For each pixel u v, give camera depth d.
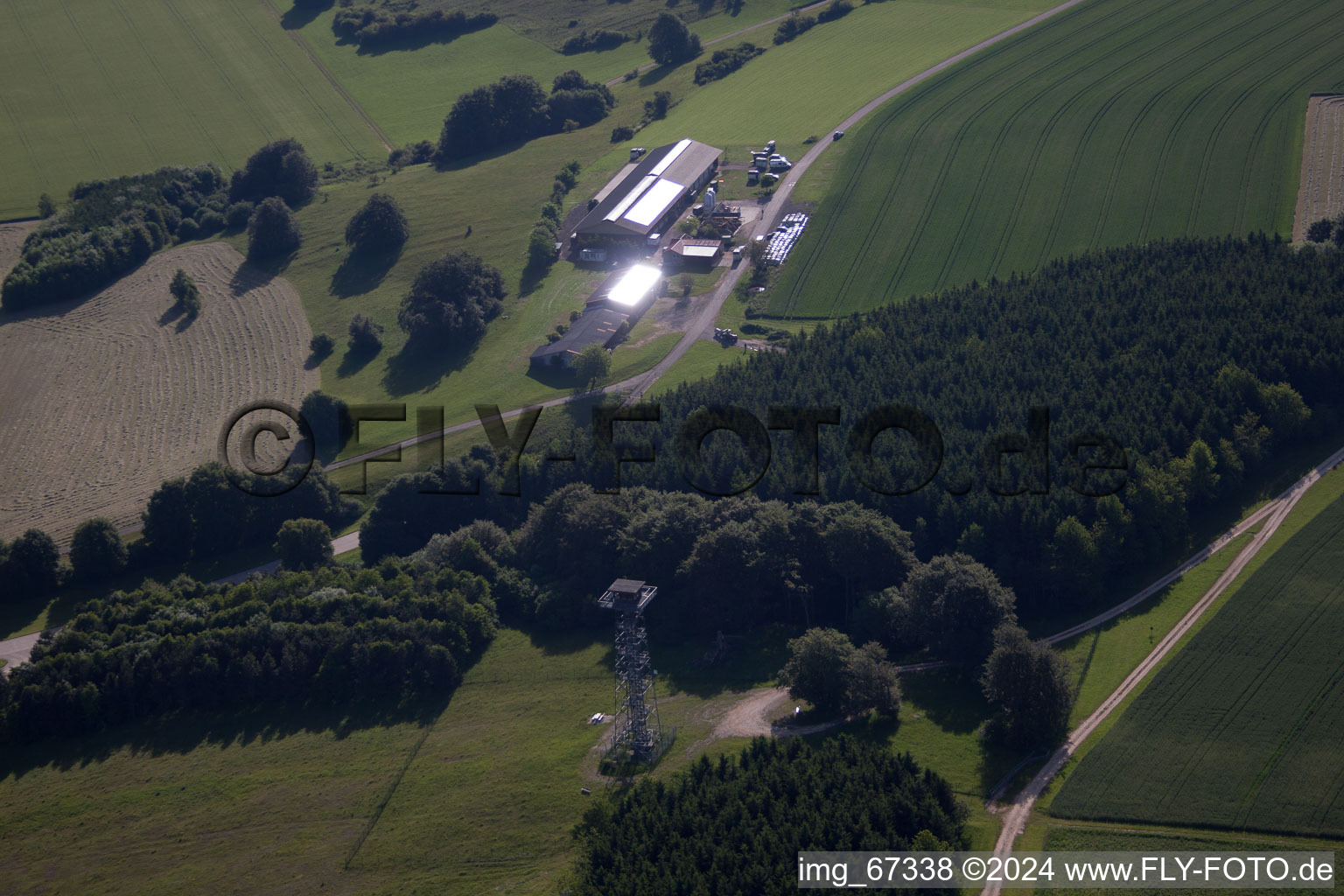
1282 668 153.12
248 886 140.75
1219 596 170.62
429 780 155.62
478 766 157.25
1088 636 169.12
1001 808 137.50
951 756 147.12
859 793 134.50
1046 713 145.62
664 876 126.81
